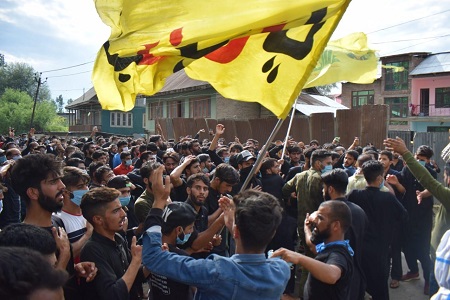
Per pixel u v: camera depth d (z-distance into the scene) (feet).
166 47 9.12
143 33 9.42
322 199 16.58
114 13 9.72
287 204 18.94
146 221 8.31
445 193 12.39
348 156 22.24
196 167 17.61
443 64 102.63
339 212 9.64
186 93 102.47
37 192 8.52
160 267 7.37
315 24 9.74
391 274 18.62
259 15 8.84
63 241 7.70
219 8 9.15
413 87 106.83
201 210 13.47
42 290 3.60
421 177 12.80
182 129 77.20
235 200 7.85
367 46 17.40
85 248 8.56
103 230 8.86
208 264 6.96
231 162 21.86
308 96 85.66
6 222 17.39
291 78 10.00
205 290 6.88
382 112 44.91
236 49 10.77
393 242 18.33
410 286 18.71
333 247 9.59
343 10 9.09
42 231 6.49
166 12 9.36
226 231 14.16
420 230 18.33
